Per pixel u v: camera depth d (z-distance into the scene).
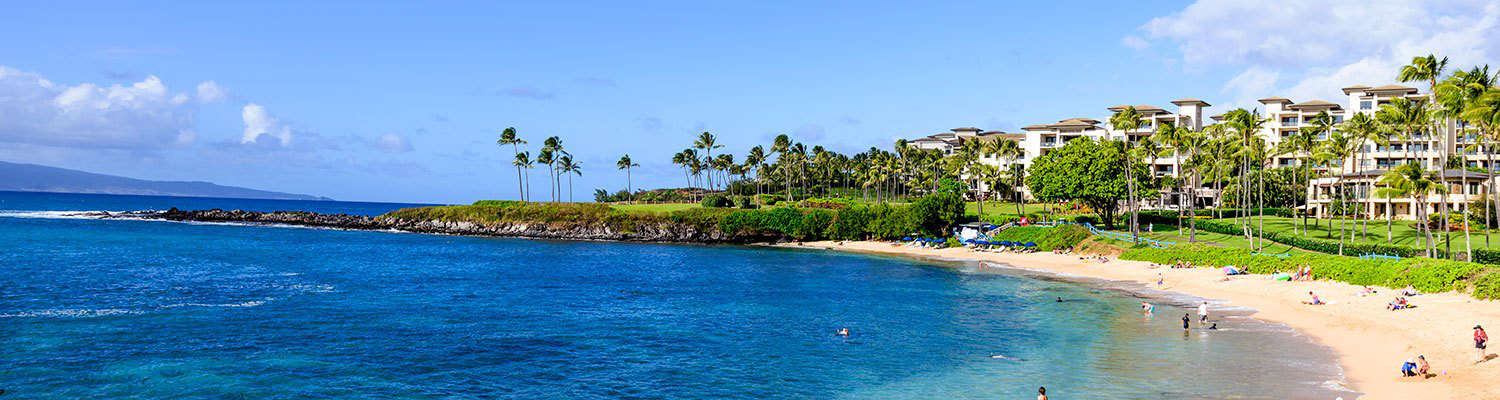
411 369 41.44
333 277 79.81
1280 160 175.50
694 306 63.69
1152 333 50.84
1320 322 52.03
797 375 40.81
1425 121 80.75
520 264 99.62
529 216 170.88
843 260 111.50
